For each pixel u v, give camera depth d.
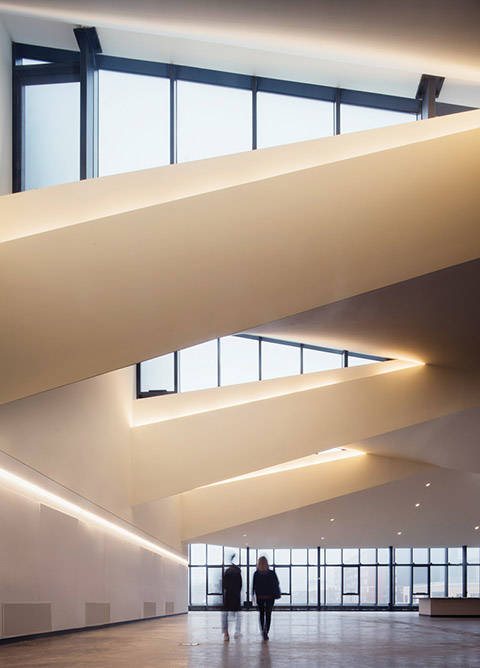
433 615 30.53
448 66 10.77
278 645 11.87
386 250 11.32
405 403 19.31
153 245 11.08
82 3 9.34
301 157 12.31
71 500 14.45
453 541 37.44
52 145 15.27
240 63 15.08
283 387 20.30
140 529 20.72
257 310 11.05
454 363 18.59
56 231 10.87
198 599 40.16
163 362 23.39
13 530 11.53
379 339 16.31
